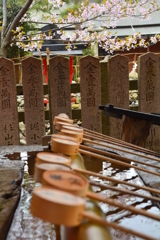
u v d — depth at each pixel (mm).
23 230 2102
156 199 1542
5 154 4527
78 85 5793
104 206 2439
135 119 3871
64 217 1073
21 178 3211
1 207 2336
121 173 3420
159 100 5695
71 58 7570
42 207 1085
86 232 1253
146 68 5613
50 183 1236
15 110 5652
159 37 13047
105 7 11188
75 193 1190
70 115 5730
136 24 15906
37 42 11336
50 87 5645
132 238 1967
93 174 1760
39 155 1892
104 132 5852
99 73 5617
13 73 5559
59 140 2357
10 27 8875
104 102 5758
